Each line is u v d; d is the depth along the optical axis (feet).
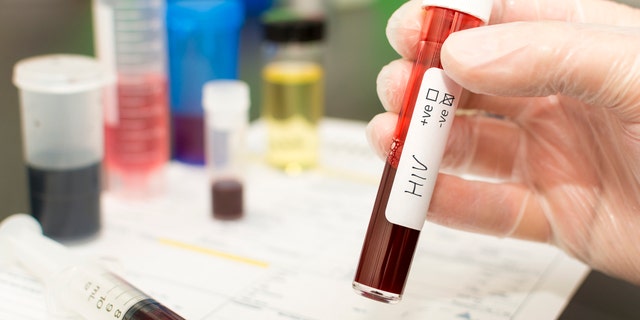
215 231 1.24
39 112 1.15
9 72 1.39
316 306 1.06
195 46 1.41
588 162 1.10
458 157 1.15
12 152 1.39
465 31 0.97
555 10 1.08
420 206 0.97
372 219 0.99
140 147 1.33
